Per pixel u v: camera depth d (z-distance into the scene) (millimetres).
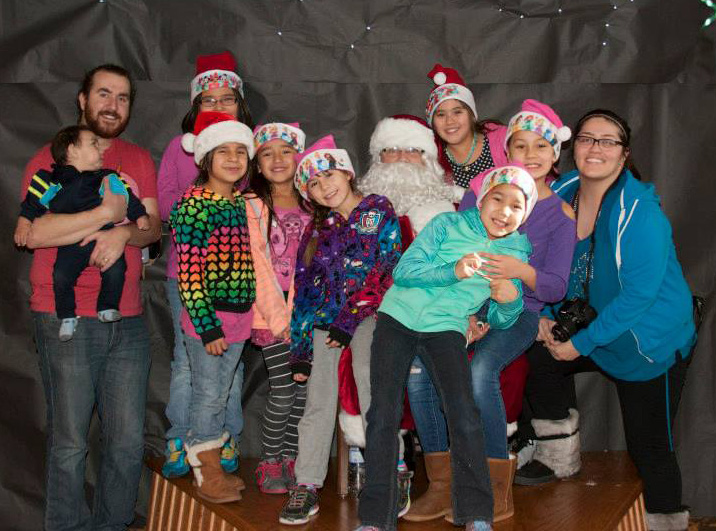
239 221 3184
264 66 3979
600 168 3254
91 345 3332
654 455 3383
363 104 4039
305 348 3131
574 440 3518
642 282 3164
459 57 4055
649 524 3404
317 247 3168
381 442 2697
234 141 3178
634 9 4078
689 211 4137
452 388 2719
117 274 3307
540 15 4059
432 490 2988
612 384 4191
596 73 4090
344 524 2955
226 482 3232
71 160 3252
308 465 3045
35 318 3373
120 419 3443
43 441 3912
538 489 3371
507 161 3609
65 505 3350
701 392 4141
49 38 3857
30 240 3203
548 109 3211
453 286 2816
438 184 3301
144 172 3551
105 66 3486
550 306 3510
